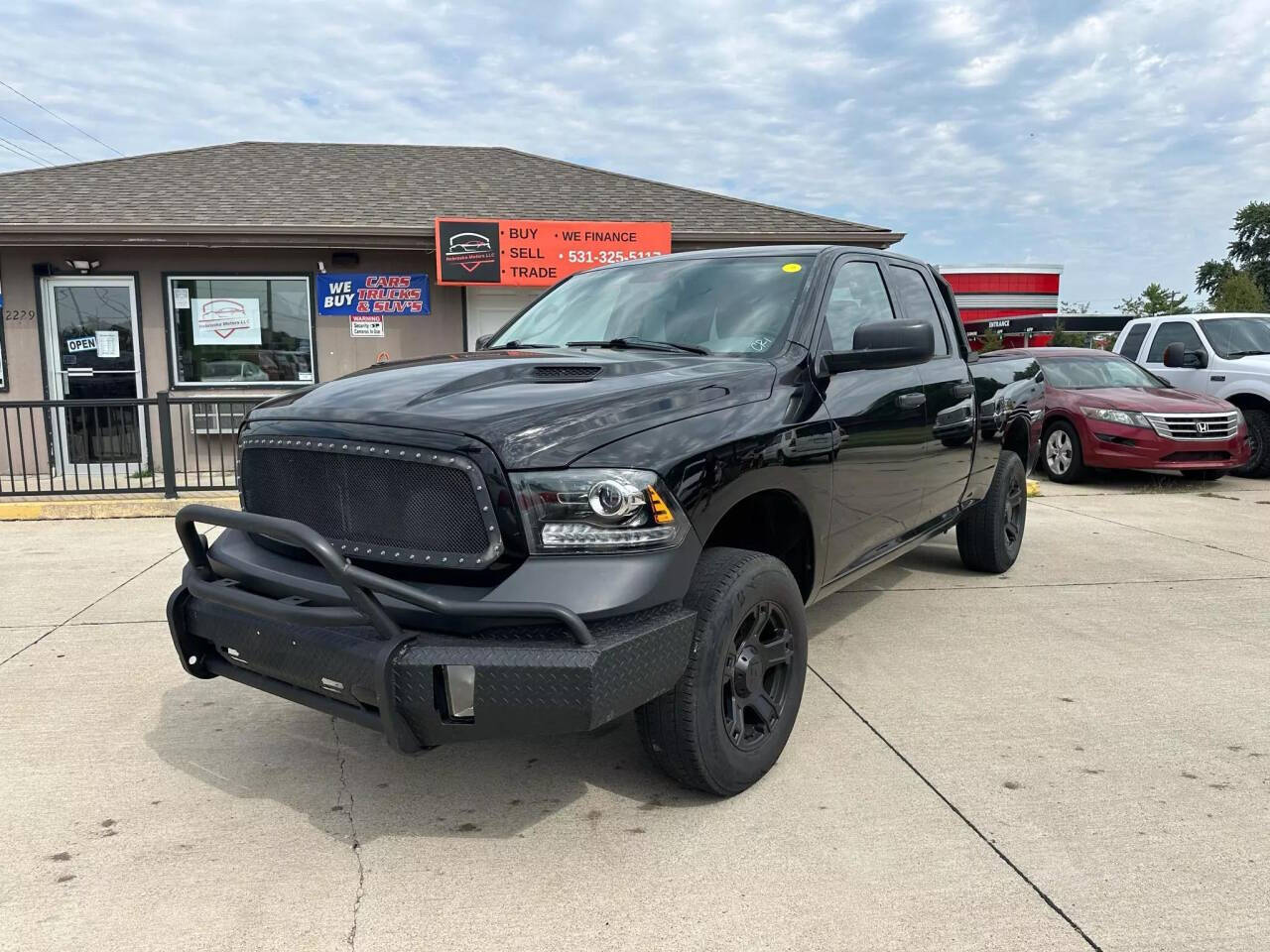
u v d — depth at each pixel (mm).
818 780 3090
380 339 11172
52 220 10219
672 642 2547
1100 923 2314
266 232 10273
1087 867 2570
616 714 2373
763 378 3170
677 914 2367
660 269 4133
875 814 2863
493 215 11594
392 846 2713
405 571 2570
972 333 25656
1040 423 6125
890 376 3965
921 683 3998
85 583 5805
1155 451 9641
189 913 2377
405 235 10641
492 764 3260
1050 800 2949
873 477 3750
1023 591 5555
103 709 3748
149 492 8641
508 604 2328
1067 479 10398
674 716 2725
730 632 2789
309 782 3117
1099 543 7000
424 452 2484
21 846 2707
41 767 3227
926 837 2729
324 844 2725
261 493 2939
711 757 2799
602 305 4047
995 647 4496
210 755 3330
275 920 2346
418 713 2359
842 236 11672
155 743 3430
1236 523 7910
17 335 10516
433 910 2391
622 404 2680
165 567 6254
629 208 12305
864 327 3379
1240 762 3230
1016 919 2332
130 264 10617
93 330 10664
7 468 10633
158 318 10695
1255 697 3838
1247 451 10016
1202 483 10461
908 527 4316
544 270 10953
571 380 2891
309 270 10930
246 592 2678
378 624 2365
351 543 2646
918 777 3109
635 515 2473
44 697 3871
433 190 12445
